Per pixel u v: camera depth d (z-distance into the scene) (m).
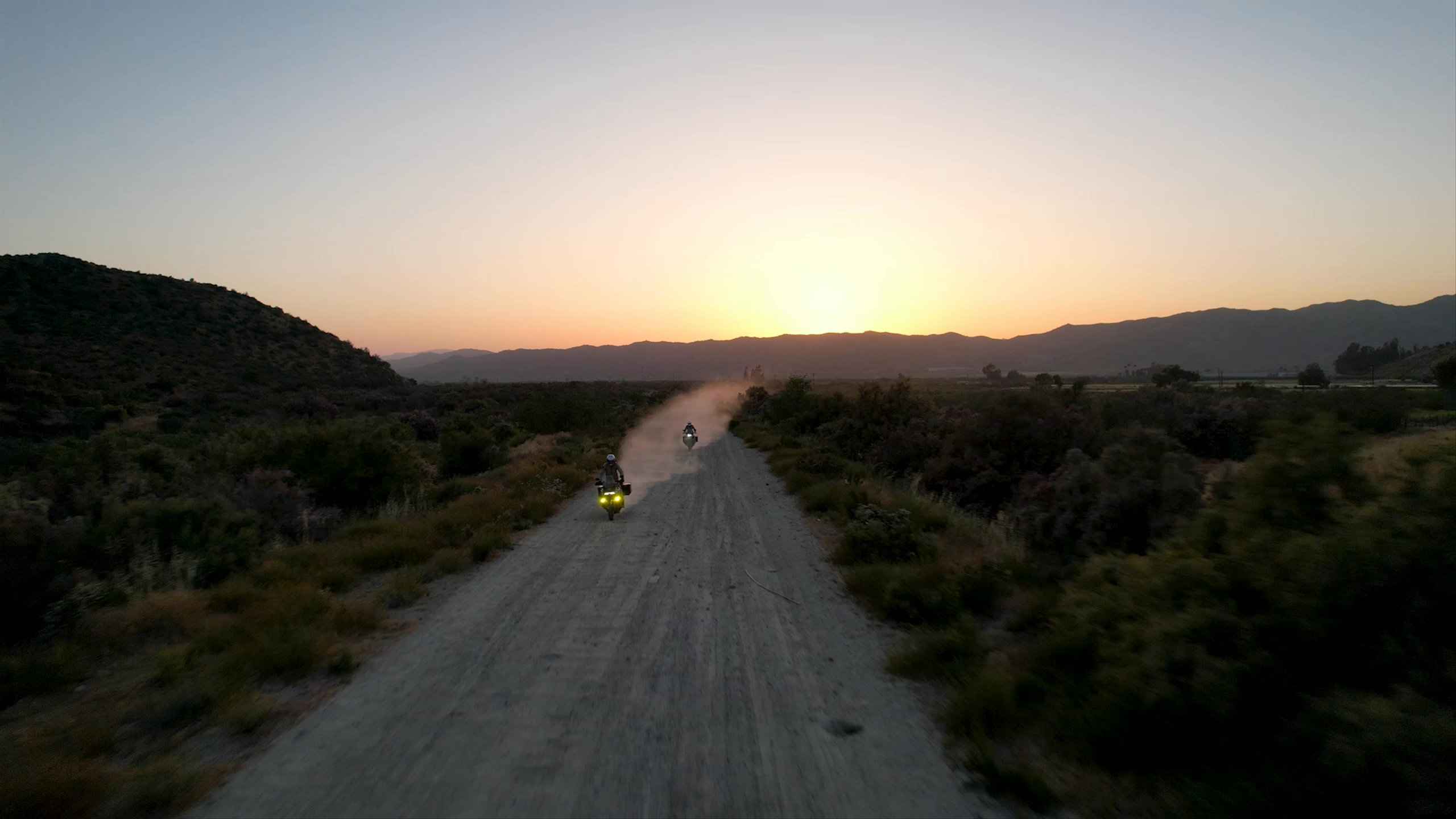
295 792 4.87
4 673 6.74
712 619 8.95
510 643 8.13
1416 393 39.09
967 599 8.66
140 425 41.41
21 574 7.81
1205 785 4.37
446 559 11.75
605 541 13.98
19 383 43.06
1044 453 15.88
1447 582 4.32
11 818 4.44
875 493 16.59
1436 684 4.12
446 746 5.56
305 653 7.21
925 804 4.64
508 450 31.25
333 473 17.14
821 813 4.54
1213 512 6.22
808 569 11.50
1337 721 4.11
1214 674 4.71
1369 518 4.75
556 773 5.10
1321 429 5.52
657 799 4.72
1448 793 3.53
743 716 6.09
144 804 4.67
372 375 83.75
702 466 27.33
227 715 6.01
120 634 8.00
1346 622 4.61
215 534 11.21
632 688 6.77
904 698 6.46
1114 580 6.84
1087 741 5.05
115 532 10.24
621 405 71.69
